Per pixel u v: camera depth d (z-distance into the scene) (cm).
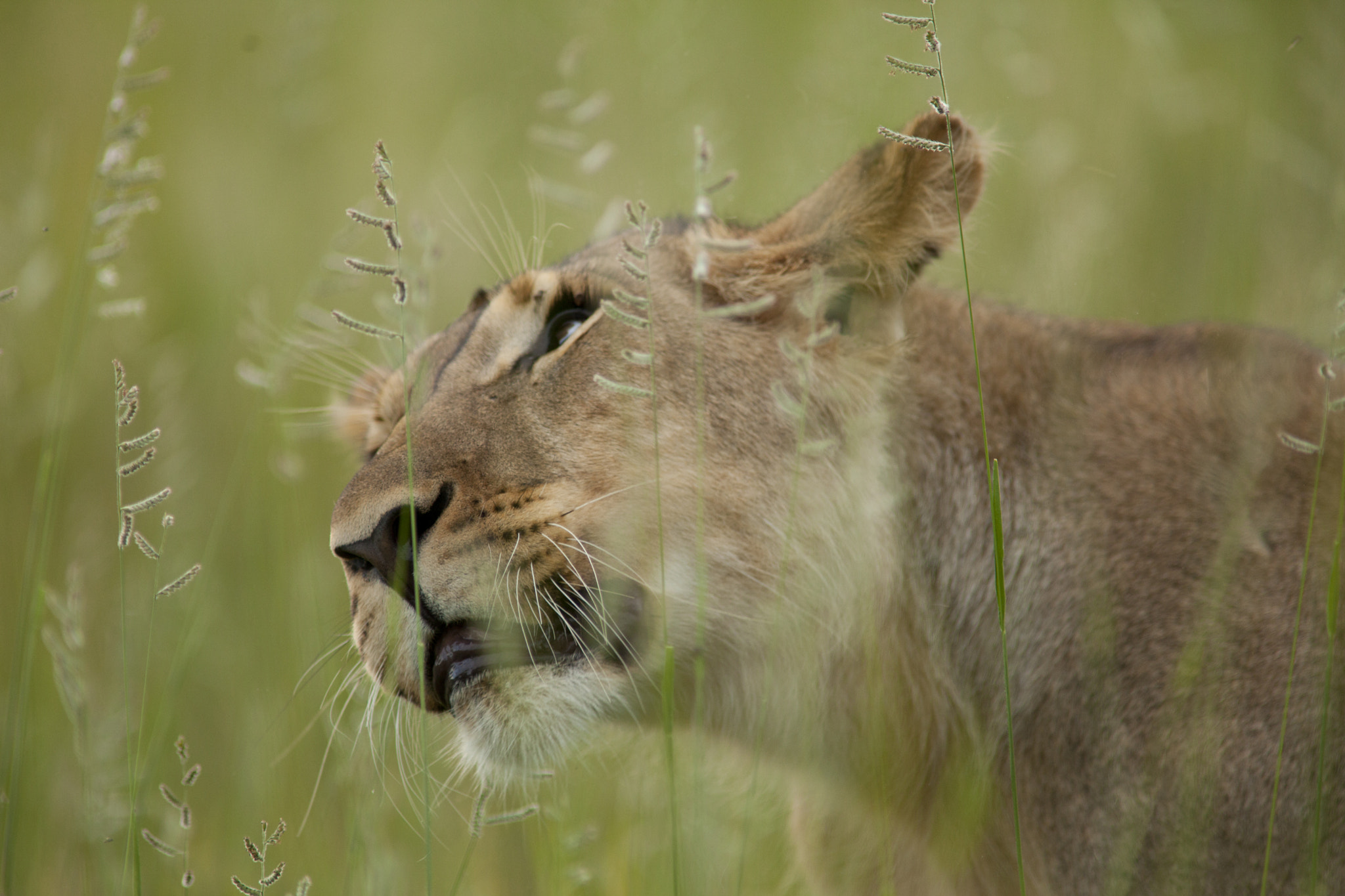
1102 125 1628
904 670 802
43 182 1456
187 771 697
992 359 827
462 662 732
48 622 1188
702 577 726
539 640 743
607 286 794
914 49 1589
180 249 1758
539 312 791
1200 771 716
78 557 1252
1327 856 703
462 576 725
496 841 1020
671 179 1462
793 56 1745
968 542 803
